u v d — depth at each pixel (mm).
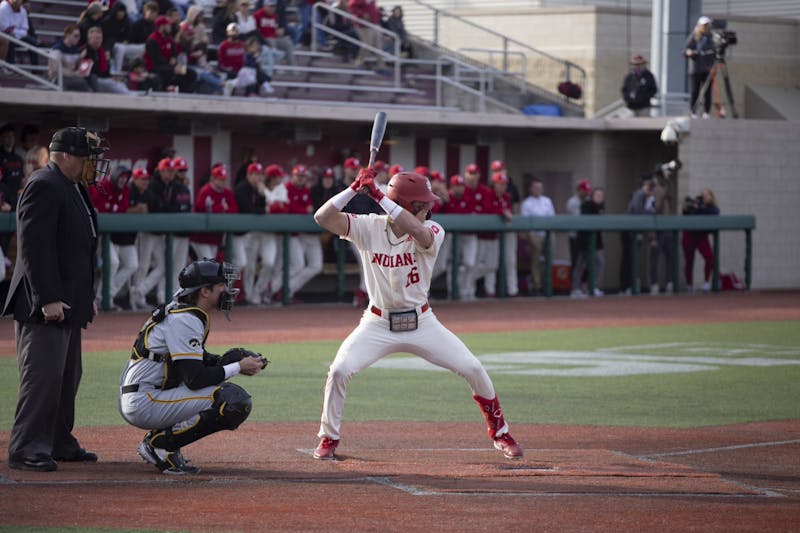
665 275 85375
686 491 22922
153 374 23344
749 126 85000
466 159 86688
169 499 21375
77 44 65500
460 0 105562
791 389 38844
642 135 87438
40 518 19734
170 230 61344
